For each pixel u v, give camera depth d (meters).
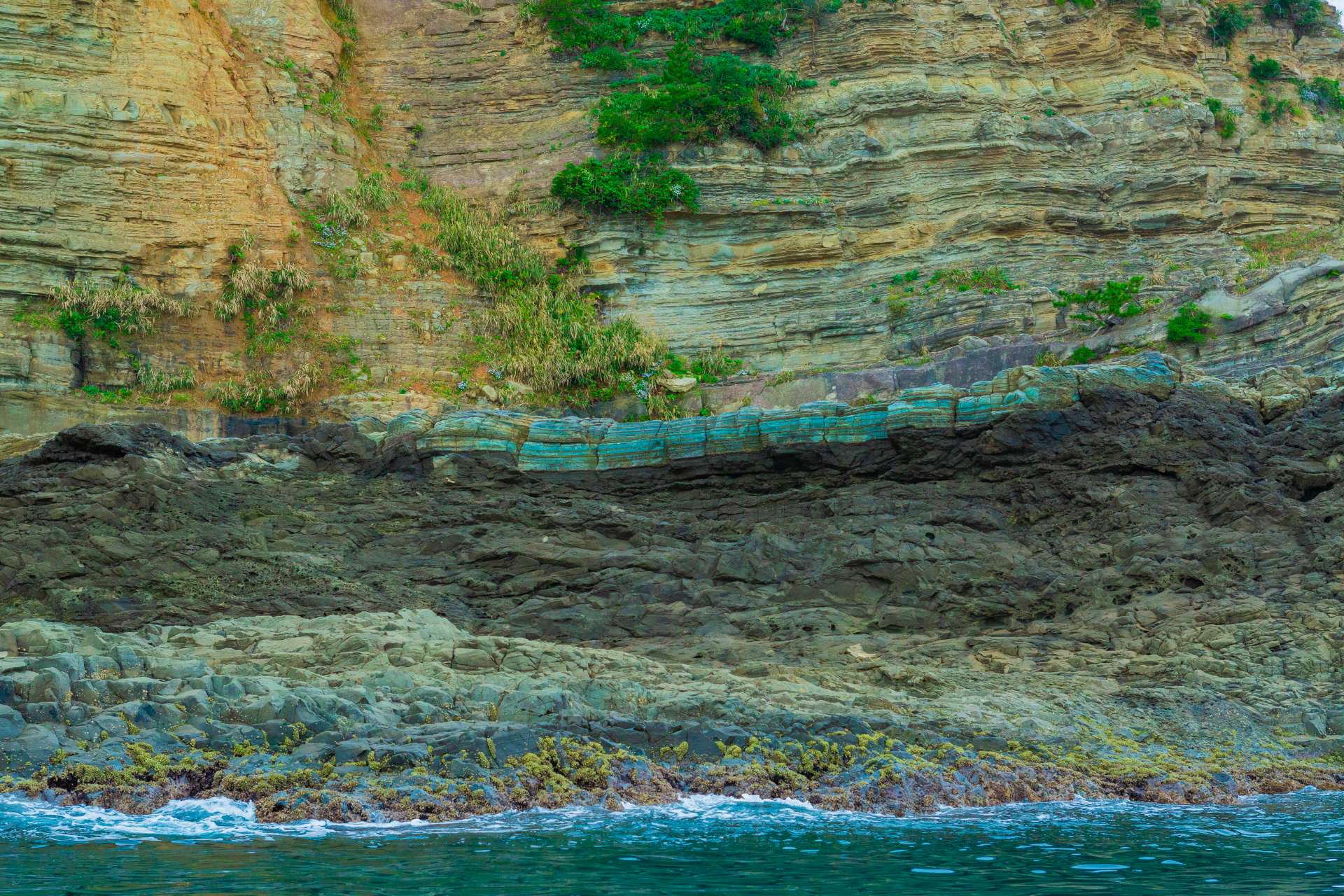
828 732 20.64
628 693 21.72
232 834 16.16
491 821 17.27
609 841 16.08
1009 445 31.31
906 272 43.84
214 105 42.28
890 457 32.34
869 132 46.09
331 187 43.34
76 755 18.47
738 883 13.99
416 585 29.53
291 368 39.41
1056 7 48.72
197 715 19.69
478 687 21.09
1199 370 32.06
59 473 31.14
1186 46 48.59
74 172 39.53
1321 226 46.88
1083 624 27.14
